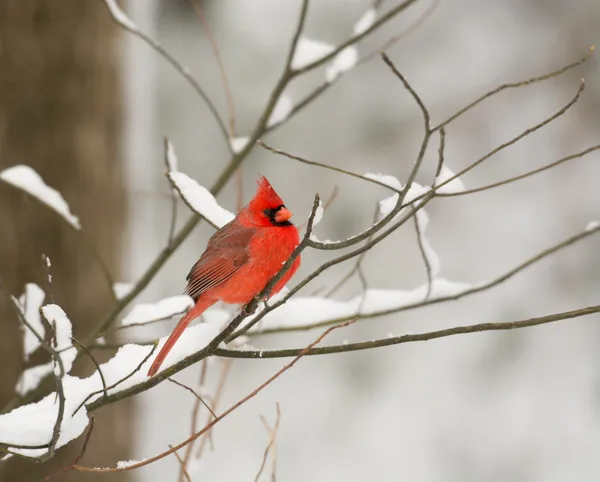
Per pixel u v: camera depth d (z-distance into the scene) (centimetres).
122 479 735
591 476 1252
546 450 1280
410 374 1353
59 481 695
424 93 1420
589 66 1448
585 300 1372
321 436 1316
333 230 1354
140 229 774
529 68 1458
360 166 1378
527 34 1469
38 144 688
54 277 690
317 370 1361
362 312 507
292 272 498
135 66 758
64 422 373
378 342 388
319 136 1376
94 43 704
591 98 1440
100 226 712
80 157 700
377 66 1404
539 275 1389
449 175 381
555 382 1323
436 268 500
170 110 1350
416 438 1312
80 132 702
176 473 1178
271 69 1349
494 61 1453
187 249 1359
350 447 1303
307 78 1365
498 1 1473
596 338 1345
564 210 1414
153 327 751
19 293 680
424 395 1334
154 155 1345
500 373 1345
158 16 1347
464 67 1444
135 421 763
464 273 1402
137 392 397
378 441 1305
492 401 1326
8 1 677
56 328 356
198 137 1354
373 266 1358
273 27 1347
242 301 510
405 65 1429
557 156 1436
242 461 1283
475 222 1424
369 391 1350
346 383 1356
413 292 508
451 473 1283
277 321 511
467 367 1349
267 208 508
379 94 1398
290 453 1301
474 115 1427
